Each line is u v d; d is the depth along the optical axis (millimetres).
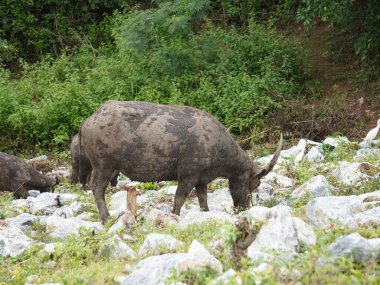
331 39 52875
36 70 51250
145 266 17750
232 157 26922
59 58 54625
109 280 19000
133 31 47375
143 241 22156
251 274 15531
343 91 47844
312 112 43594
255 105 44438
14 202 32156
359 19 47969
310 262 16688
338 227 20047
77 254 21562
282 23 56844
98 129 25609
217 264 17312
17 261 21922
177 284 16531
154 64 47469
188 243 21297
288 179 32469
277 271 16406
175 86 46000
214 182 33656
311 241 19469
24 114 46344
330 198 22547
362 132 42562
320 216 21781
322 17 43781
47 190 36719
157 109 25891
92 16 60219
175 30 46875
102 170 26031
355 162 33062
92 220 27281
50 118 46125
